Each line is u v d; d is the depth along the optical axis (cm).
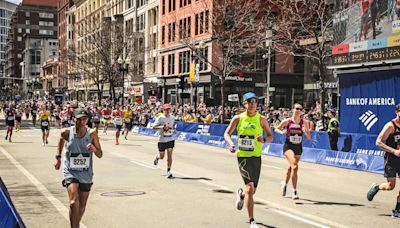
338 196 1087
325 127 2394
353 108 2212
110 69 5441
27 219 820
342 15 2373
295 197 1009
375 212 912
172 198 1020
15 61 18712
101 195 1046
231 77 4781
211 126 2688
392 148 850
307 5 3244
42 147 2262
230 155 2027
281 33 4047
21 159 1748
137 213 870
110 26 5753
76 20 10462
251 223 749
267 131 776
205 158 1886
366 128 2125
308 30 3167
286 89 5178
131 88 5781
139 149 2228
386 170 874
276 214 875
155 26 6191
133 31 6334
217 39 3981
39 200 988
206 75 4719
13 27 19275
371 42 2078
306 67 4406
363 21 2180
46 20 18875
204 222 805
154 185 1192
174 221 810
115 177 1322
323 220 830
